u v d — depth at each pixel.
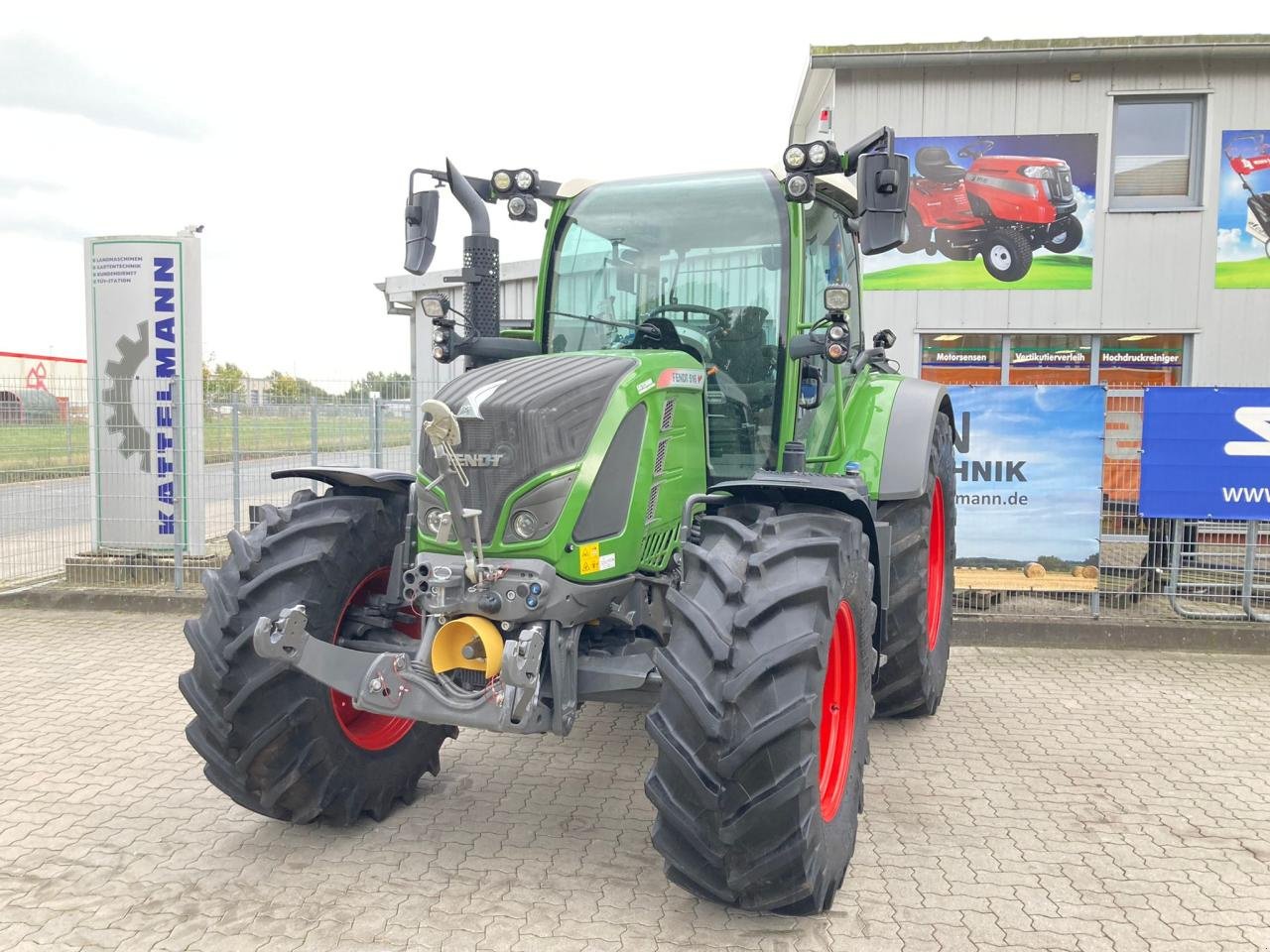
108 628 6.73
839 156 3.47
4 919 2.91
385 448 8.02
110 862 3.28
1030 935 2.89
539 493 2.97
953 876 3.25
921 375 9.32
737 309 3.90
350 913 2.95
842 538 3.11
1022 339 9.23
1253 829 3.63
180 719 4.79
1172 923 2.96
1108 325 9.02
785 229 3.84
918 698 4.66
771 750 2.66
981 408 6.68
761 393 3.86
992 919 2.97
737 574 2.86
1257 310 8.91
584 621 3.12
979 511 6.75
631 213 4.07
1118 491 6.88
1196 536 6.93
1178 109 9.01
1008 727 4.80
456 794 3.90
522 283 10.09
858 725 3.28
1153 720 4.91
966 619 6.47
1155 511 6.65
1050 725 4.83
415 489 3.27
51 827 3.56
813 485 3.13
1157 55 8.63
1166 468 6.61
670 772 2.77
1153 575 6.88
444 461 2.90
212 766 3.31
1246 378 8.97
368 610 3.57
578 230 4.15
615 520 3.15
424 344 10.90
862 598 3.27
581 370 3.22
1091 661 6.04
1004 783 4.07
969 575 6.80
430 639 3.06
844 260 4.74
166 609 7.25
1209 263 8.91
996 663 5.99
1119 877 3.25
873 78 9.03
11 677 5.50
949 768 4.25
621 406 3.18
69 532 8.02
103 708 4.96
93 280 7.91
